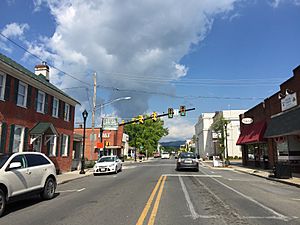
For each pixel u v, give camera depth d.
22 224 7.23
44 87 21.17
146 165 38.44
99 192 12.91
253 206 9.41
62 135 24.77
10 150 17.05
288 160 22.61
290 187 15.16
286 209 9.00
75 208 9.21
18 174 9.30
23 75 18.23
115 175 22.50
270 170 25.88
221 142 41.53
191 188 13.93
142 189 13.60
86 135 53.66
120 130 56.78
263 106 27.69
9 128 17.06
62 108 24.84
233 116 59.09
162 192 12.51
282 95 22.89
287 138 22.77
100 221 7.39
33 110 19.88
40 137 20.98
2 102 16.50
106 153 54.47
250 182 17.44
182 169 28.64
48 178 11.21
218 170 29.12
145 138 74.62
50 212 8.66
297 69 20.52
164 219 7.55
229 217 7.79
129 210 8.74
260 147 30.00
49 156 22.22
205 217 7.78
